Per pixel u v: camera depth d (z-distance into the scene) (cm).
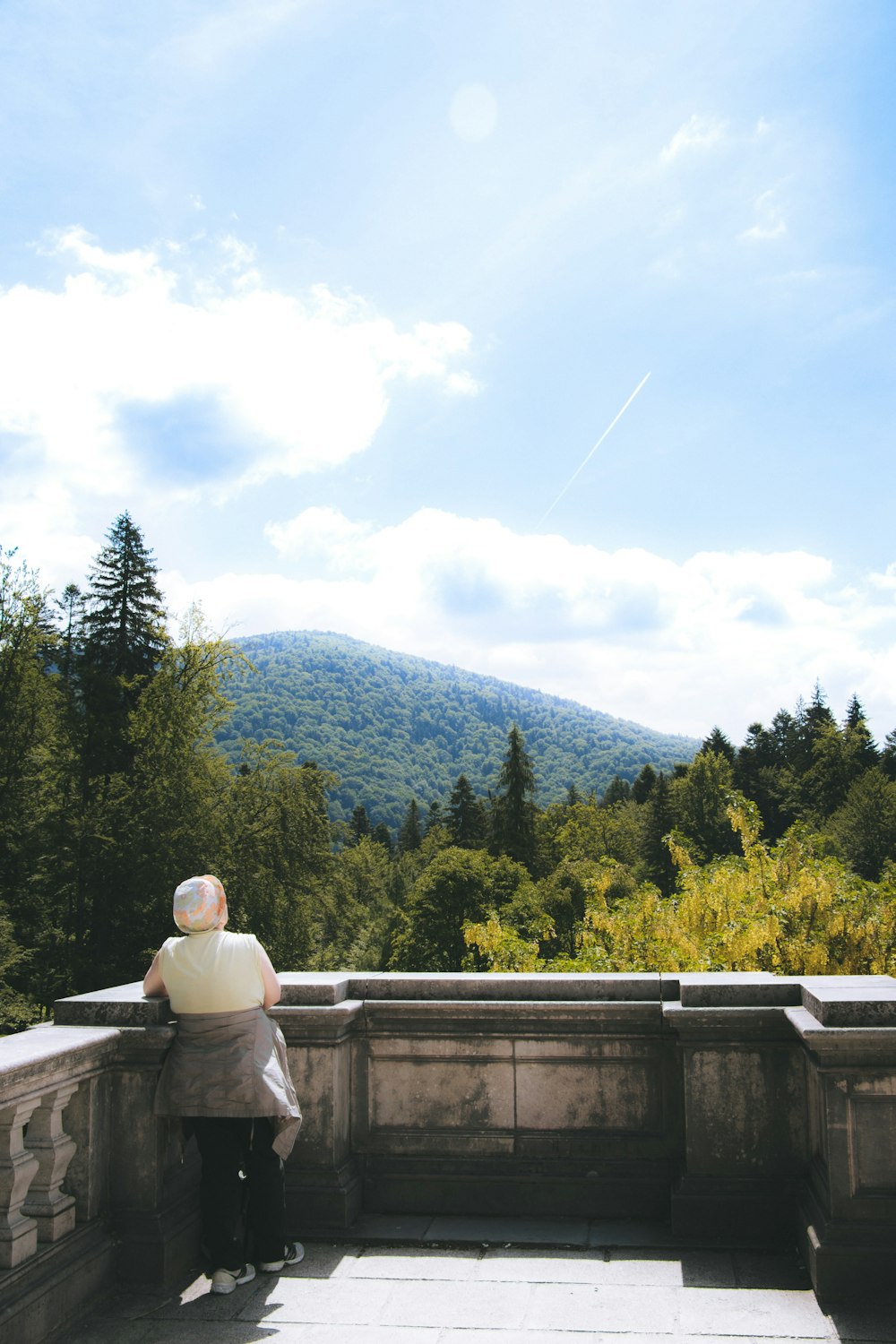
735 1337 343
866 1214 371
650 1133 462
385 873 9188
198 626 3359
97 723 3259
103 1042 396
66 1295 364
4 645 3072
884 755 9769
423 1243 437
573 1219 458
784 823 8950
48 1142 378
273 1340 350
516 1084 473
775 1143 430
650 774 13700
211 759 3416
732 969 1297
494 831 8244
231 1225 396
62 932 3111
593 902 1480
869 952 1276
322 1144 461
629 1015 462
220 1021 401
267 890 3156
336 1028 465
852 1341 338
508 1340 346
